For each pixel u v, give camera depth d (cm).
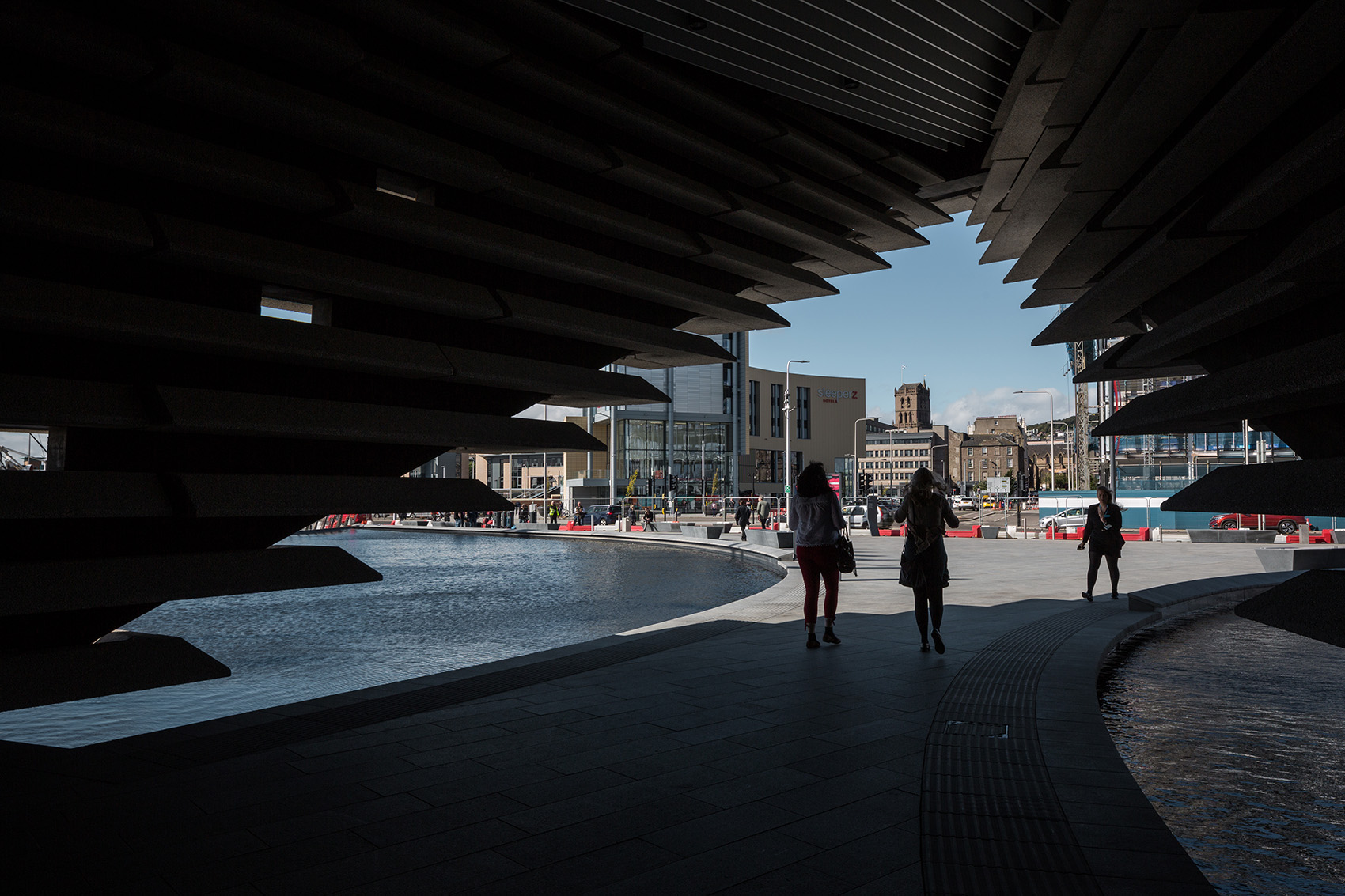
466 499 542
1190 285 620
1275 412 530
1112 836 325
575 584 1867
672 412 11238
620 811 360
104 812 356
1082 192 647
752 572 2191
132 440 426
